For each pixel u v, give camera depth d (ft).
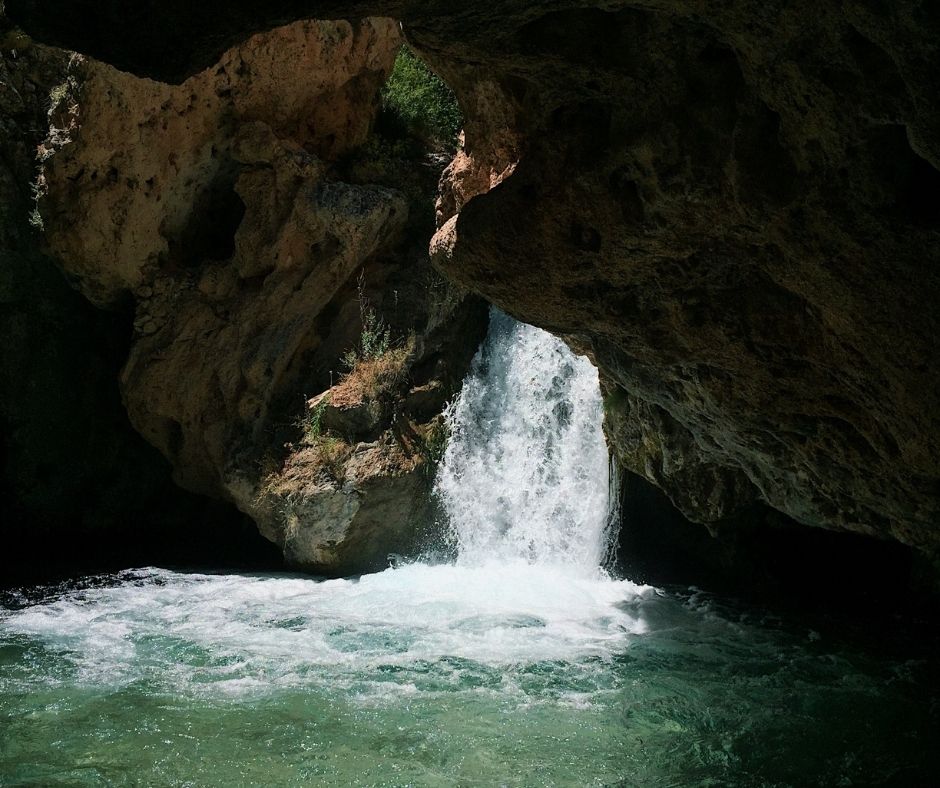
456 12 12.62
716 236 14.99
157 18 12.17
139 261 36.22
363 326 37.65
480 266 17.31
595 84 14.21
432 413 37.04
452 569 35.01
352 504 33.99
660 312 17.33
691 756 17.99
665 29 12.83
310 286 36.68
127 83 32.78
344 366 37.68
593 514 34.78
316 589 32.53
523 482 36.52
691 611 30.37
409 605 29.94
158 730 19.08
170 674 22.77
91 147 33.42
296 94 37.45
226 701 20.83
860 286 13.64
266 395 36.81
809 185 12.77
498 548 36.35
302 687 21.84
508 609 29.60
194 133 35.70
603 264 16.63
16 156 38.83
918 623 30.09
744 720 20.06
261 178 36.40
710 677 23.16
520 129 17.62
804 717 20.29
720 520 28.32
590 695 21.53
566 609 29.89
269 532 36.24
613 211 15.51
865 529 19.63
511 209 16.33
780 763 17.74
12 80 38.37
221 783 16.66
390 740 18.66
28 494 41.11
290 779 16.83
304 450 35.65
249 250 36.50
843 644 26.91
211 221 39.32
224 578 34.65
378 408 35.55
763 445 19.33
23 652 24.62
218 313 37.04
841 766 17.60
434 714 20.13
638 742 18.72
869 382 15.24
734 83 12.96
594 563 34.76
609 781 16.85
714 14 11.62
